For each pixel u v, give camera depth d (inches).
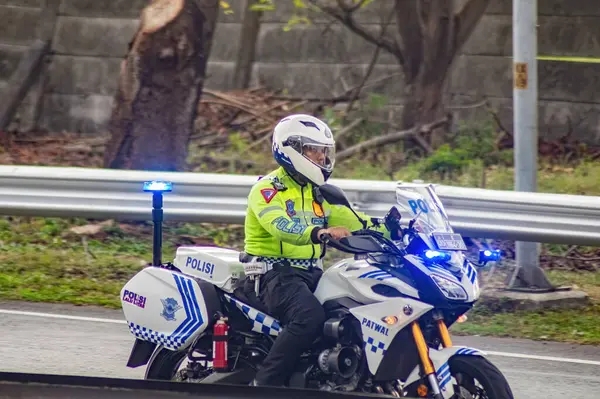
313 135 885.2
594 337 1333.7
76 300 1439.5
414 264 824.3
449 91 2701.8
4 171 1558.8
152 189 1008.9
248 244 917.2
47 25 2972.4
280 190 900.6
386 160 2357.3
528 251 1494.8
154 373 957.8
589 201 1403.8
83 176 1546.5
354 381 848.3
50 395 732.0
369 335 832.9
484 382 799.1
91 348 1213.1
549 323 1392.7
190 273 950.4
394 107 2763.3
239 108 2682.1
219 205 1534.2
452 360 813.2
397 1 2458.2
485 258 884.0
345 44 2910.9
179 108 1951.3
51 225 1795.0
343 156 2394.2
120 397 728.3
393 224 877.8
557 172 2423.7
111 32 2955.2
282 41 2947.8
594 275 1674.5
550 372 1173.1
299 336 863.7
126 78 1948.8
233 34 2982.3
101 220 1815.9
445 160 2288.4
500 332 1343.5
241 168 2273.6
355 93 2657.5
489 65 2805.1
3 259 1627.7
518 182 1560.0
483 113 2731.3
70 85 2957.7
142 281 955.3
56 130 2938.0
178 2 1941.4
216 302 922.7
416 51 2469.2
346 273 865.5
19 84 2906.0
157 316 938.1
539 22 2817.4
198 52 1957.4
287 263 901.2
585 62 2753.4
